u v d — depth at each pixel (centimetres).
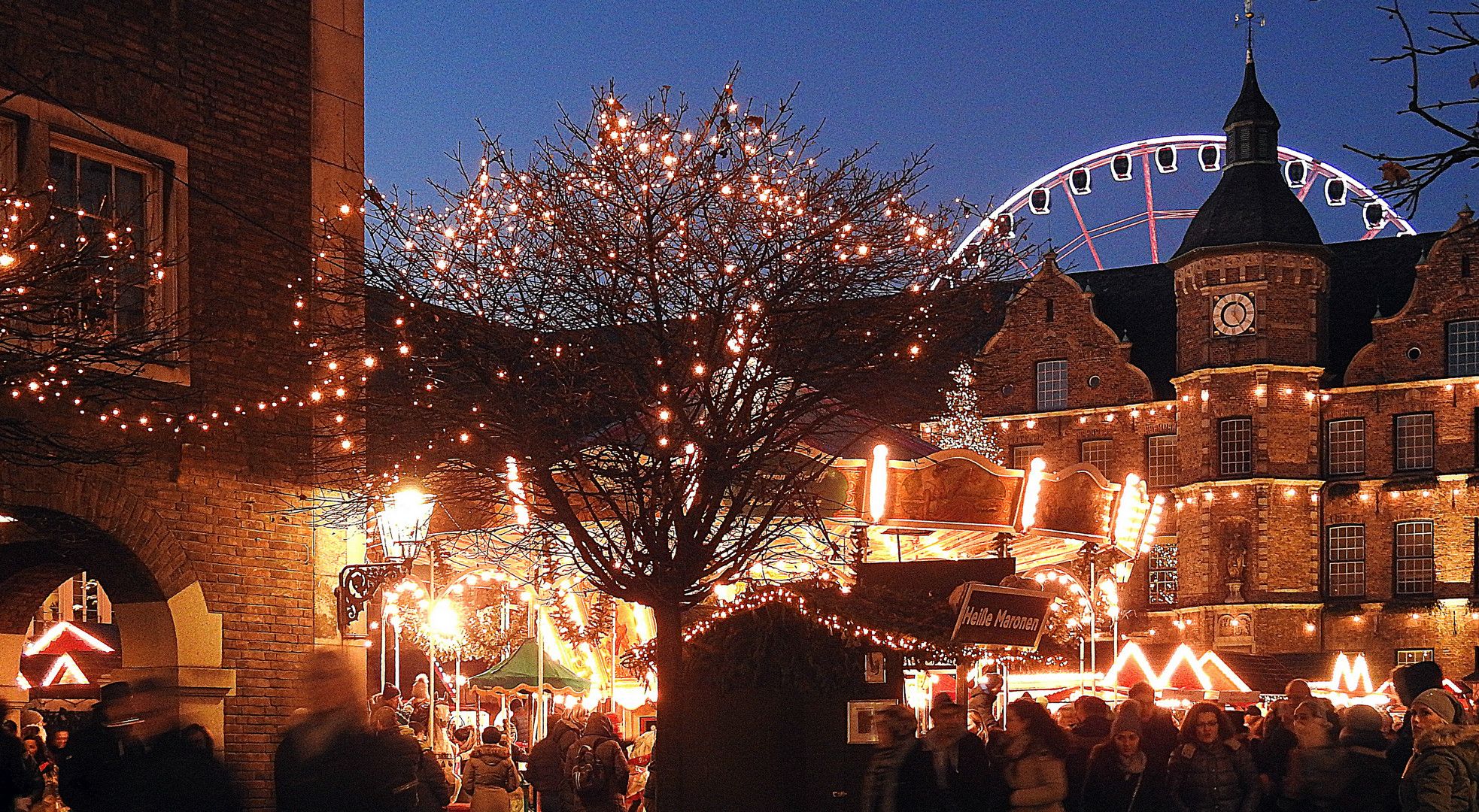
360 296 1889
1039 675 3441
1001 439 6322
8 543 1767
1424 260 5894
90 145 1748
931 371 2006
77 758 1179
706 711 1978
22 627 1970
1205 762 1532
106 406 1677
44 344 1541
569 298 1927
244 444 1869
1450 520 5728
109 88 1756
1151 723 1620
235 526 1858
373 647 4638
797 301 1917
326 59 1995
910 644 1939
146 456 1761
